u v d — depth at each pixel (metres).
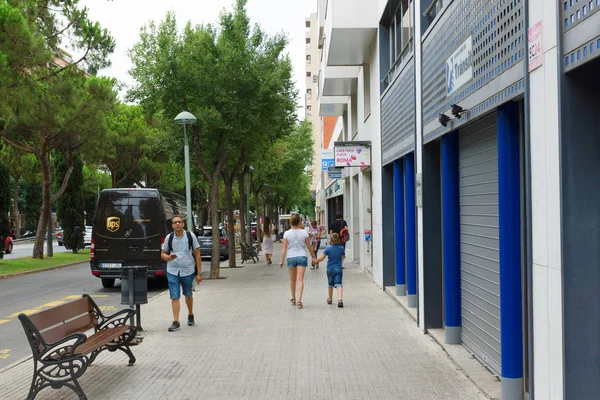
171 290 9.74
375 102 15.72
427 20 8.91
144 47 20.17
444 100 7.19
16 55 17.88
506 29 4.81
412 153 10.66
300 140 41.56
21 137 27.62
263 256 33.44
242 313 11.34
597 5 3.23
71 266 28.58
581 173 3.69
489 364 6.38
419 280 9.18
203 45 19.08
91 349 6.04
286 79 20.28
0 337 10.12
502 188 5.31
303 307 11.86
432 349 7.74
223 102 18.98
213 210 19.44
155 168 43.56
